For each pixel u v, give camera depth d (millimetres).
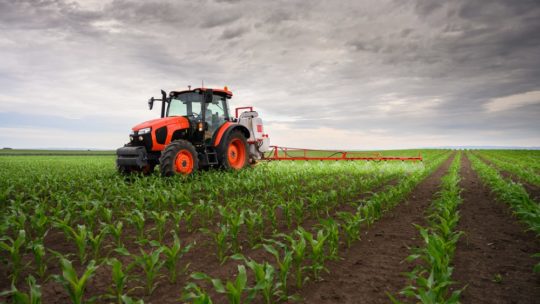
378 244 4559
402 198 7773
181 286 3371
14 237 5062
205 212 6340
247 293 3219
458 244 4473
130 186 8430
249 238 4707
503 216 5961
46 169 15016
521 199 5879
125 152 9477
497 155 33281
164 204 6535
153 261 3219
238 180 8703
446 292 2971
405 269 3668
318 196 6523
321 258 3848
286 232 5199
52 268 3859
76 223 5730
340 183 10102
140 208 5809
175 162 9117
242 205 6648
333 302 2980
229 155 11289
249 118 13055
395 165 15156
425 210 6559
